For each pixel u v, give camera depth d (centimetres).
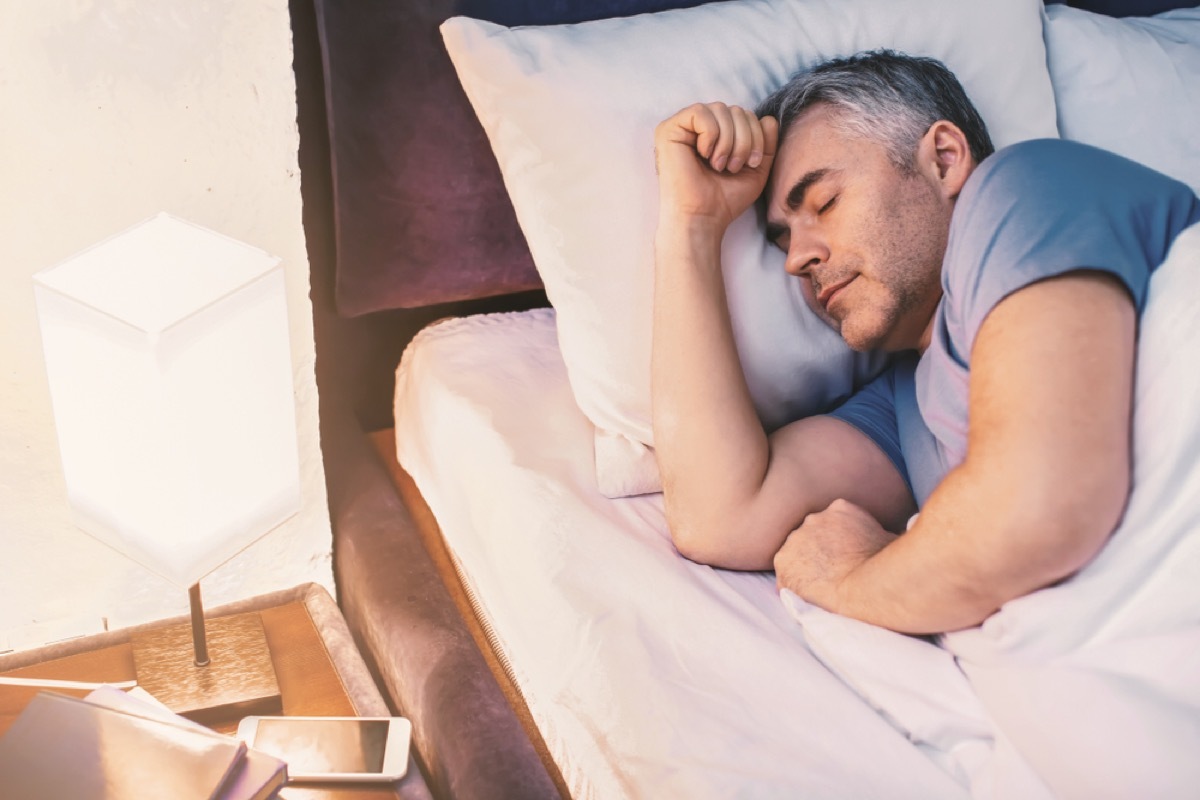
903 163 109
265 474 92
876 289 110
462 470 123
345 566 126
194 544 88
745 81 120
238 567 123
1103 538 82
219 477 87
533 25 129
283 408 92
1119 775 74
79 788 81
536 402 126
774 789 80
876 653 90
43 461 106
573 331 117
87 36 92
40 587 112
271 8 99
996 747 82
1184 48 146
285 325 89
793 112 113
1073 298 84
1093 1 164
